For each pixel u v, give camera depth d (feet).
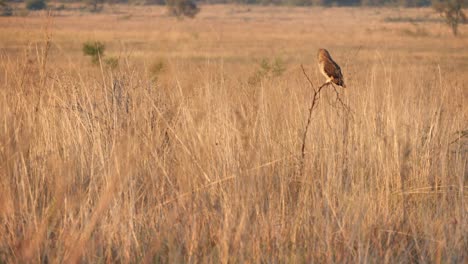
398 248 45.80
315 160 57.93
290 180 54.95
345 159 58.03
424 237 46.80
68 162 50.70
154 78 73.41
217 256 44.50
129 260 42.86
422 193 53.98
